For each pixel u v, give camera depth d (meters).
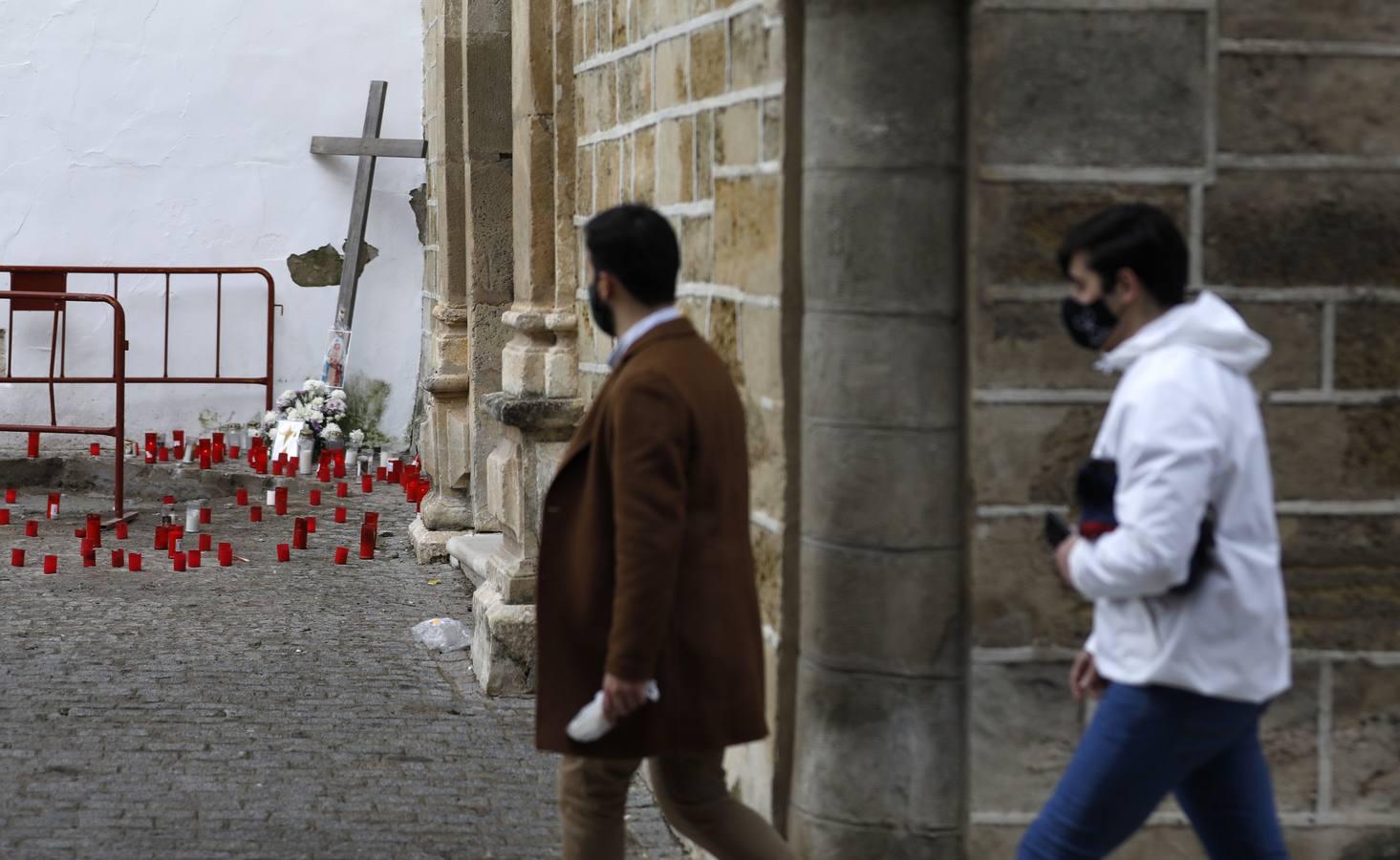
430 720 6.06
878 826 4.02
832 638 4.02
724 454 3.48
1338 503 3.83
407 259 12.81
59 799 5.00
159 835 4.71
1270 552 2.95
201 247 12.50
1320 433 3.81
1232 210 3.76
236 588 8.31
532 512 6.56
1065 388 3.77
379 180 12.72
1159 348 2.92
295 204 12.62
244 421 12.66
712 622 3.45
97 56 12.24
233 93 12.45
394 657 6.97
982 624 3.83
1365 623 3.86
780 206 4.06
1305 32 3.73
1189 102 3.73
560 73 6.62
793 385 4.10
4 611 7.61
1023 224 3.73
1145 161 3.73
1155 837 3.88
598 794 3.65
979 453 3.78
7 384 12.22
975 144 3.72
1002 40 3.69
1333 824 3.90
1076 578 2.89
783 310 4.07
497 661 6.43
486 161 8.98
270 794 5.13
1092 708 3.85
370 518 9.27
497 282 9.03
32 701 6.06
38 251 12.25
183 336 12.52
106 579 8.45
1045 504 3.80
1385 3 3.74
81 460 11.55
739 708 3.49
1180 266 2.99
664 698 3.43
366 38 12.63
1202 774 3.13
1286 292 3.78
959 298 3.89
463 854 4.65
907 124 3.86
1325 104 3.75
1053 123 3.72
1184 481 2.78
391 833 4.80
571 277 6.69
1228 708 2.95
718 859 3.73
